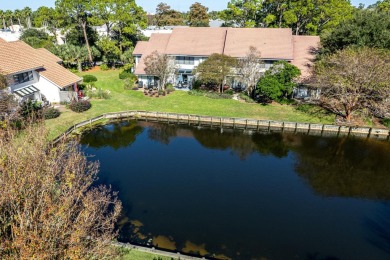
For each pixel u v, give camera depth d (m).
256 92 40.56
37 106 33.94
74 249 9.10
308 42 48.53
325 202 22.34
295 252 17.14
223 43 49.53
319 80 36.09
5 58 34.34
